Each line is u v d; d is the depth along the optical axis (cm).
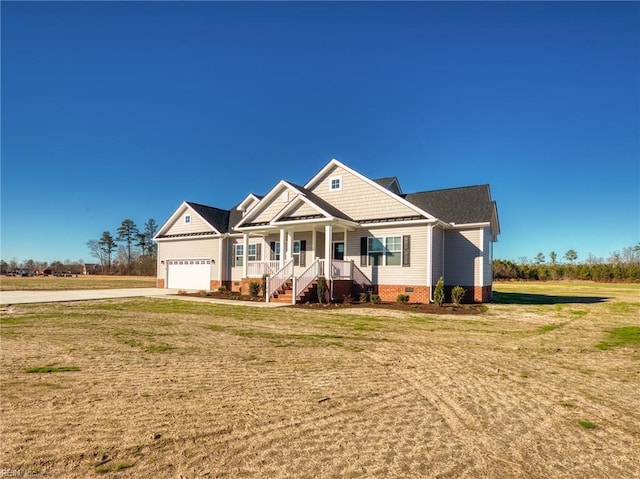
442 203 2166
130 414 455
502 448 387
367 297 1886
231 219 2858
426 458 363
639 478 335
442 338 981
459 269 1988
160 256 2991
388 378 621
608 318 1402
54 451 364
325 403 504
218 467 340
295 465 345
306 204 1956
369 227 1973
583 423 453
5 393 523
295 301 1756
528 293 2822
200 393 535
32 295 2169
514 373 662
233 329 1074
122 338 921
